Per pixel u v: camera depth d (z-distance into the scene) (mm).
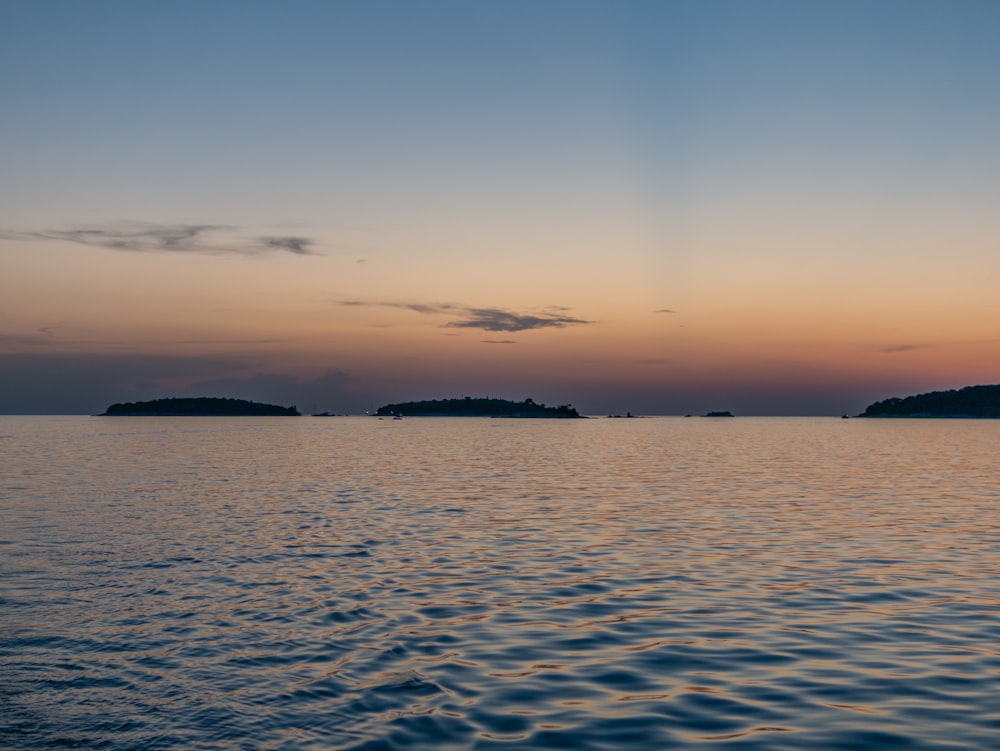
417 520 31781
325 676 12992
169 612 17172
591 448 101750
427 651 14297
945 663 13336
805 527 29625
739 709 11305
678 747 9961
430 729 10711
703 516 33000
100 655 14242
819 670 13055
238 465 65938
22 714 11570
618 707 11453
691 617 16609
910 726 10547
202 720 11227
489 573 21219
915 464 68312
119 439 127000
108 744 10523
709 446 108500
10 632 15719
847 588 19266
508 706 11539
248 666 13555
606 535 27781
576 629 15711
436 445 111000
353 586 19641
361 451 92062
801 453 88625
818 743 10016
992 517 32375
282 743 10367
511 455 84125
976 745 9859
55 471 58344
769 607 17422
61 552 24453
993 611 16906
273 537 27375
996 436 156375
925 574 20891
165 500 39125
